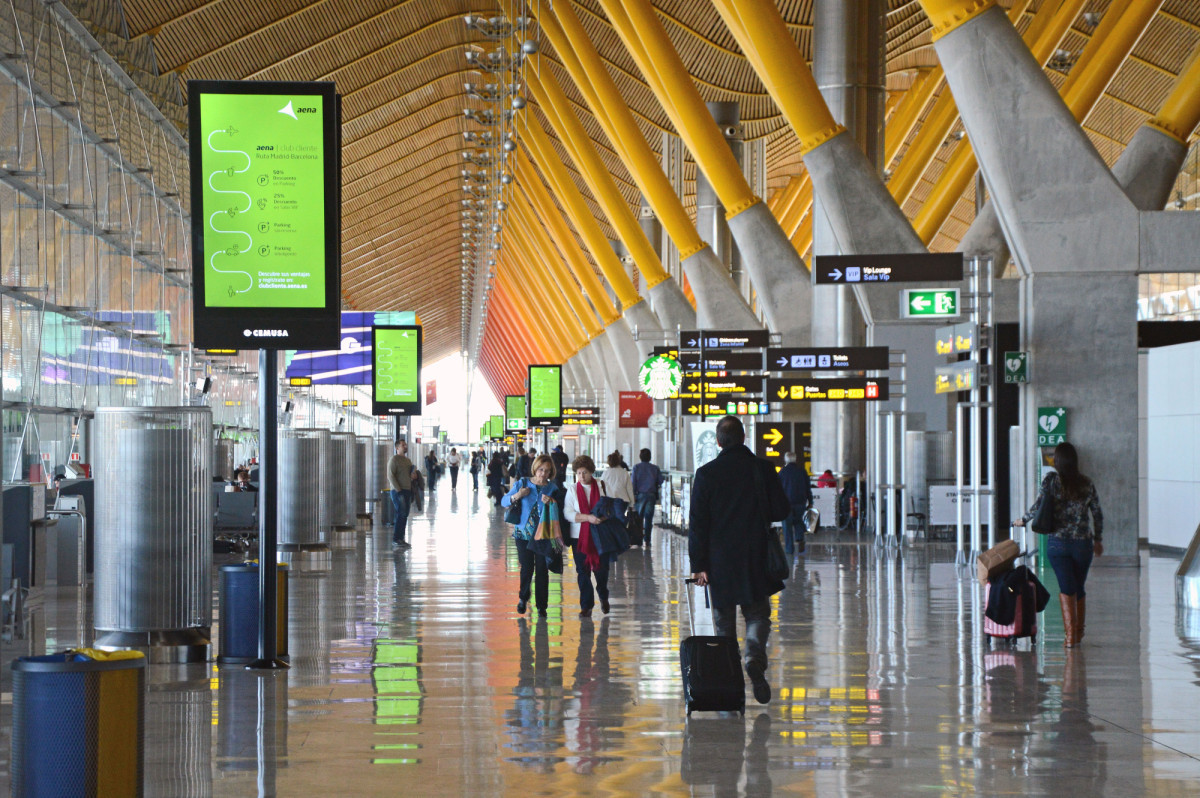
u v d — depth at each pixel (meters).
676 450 37.59
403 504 21.06
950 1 17.80
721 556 6.91
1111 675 8.27
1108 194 17.78
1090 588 14.28
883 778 5.52
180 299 34.59
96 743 4.79
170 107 33.44
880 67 25.47
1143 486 22.81
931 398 21.52
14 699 4.85
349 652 9.43
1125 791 5.29
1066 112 17.69
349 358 34.50
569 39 32.38
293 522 19.98
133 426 9.20
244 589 8.97
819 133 21.59
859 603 12.51
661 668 8.65
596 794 5.25
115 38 28.41
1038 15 31.03
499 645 9.81
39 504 13.05
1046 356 17.84
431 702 7.37
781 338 27.19
